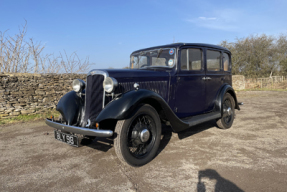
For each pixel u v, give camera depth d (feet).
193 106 13.61
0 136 14.74
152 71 11.80
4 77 19.24
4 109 19.19
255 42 76.89
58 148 12.20
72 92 11.89
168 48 12.82
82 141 12.31
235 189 7.49
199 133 14.79
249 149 11.41
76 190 7.64
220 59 15.84
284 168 9.02
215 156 10.51
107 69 10.32
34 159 10.60
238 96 39.09
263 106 26.58
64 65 26.61
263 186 7.63
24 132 15.72
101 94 9.97
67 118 10.57
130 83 10.44
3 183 8.23
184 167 9.37
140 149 9.86
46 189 7.74
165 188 7.66
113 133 8.92
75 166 9.71
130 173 8.93
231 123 16.30
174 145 12.34
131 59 15.47
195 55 13.61
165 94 12.00
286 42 76.23
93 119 10.23
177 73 12.46
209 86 14.67
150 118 10.08
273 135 14.03
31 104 20.84
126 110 8.66
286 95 38.93
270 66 76.33
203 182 8.04
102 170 9.27
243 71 80.02
